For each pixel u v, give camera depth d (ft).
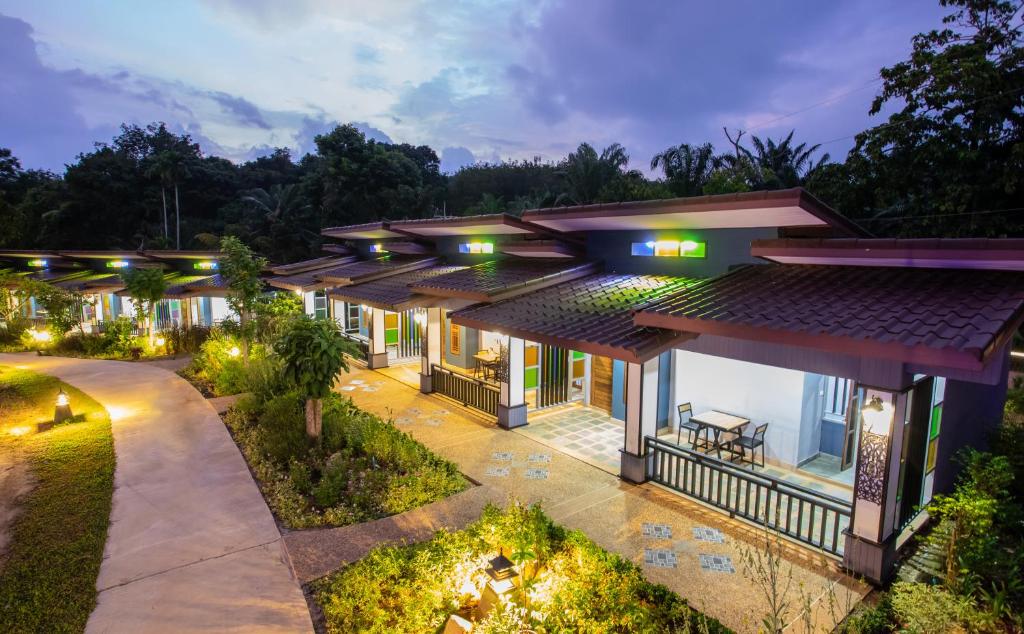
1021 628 16.97
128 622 18.47
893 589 19.15
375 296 51.55
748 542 24.32
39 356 69.05
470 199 151.12
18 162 153.79
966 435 28.76
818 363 22.94
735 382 34.86
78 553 22.67
